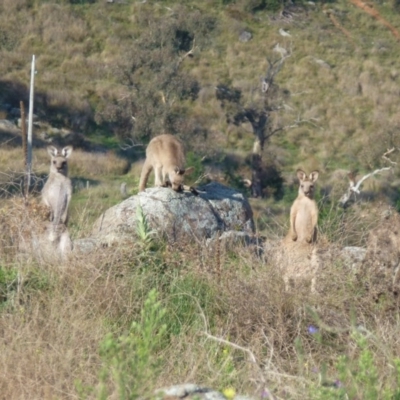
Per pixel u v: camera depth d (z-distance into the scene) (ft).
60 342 87.71
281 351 95.20
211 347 92.43
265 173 524.93
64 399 77.77
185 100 621.31
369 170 551.18
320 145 597.11
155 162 160.56
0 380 79.77
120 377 62.75
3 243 117.50
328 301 103.81
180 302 104.94
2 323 92.94
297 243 131.64
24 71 636.07
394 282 108.27
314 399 70.95
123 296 102.83
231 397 73.00
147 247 118.62
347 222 132.16
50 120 570.05
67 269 106.11
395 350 89.20
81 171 474.49
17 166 433.89
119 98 604.90
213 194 154.20
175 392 73.72
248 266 113.39
